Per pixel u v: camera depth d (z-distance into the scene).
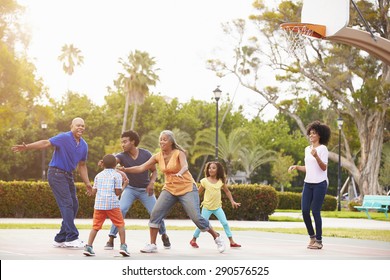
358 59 58.56
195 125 112.12
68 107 107.56
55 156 14.73
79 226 23.11
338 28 20.22
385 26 55.72
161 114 112.00
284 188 119.06
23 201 30.33
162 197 13.82
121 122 110.62
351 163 65.19
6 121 63.91
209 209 15.83
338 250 15.61
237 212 32.59
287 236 20.42
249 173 95.94
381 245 17.45
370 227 28.20
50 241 16.38
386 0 54.62
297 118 66.00
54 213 30.72
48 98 68.19
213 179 15.88
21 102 64.12
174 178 13.68
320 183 15.67
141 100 92.69
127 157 14.66
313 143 15.80
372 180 61.78
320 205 15.77
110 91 114.44
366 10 54.97
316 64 61.50
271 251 14.98
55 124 100.81
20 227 22.05
